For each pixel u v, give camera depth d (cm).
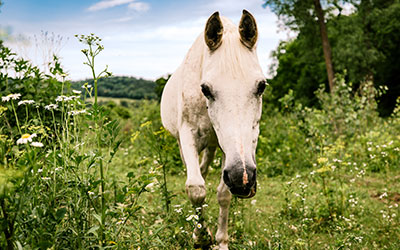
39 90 341
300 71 3300
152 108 1222
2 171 166
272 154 786
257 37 242
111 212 220
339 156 680
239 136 213
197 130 290
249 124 220
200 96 280
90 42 220
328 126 880
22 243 197
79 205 226
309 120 815
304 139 786
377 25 1936
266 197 526
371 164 681
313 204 436
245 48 243
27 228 196
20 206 184
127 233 278
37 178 208
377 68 2584
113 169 600
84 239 221
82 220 223
